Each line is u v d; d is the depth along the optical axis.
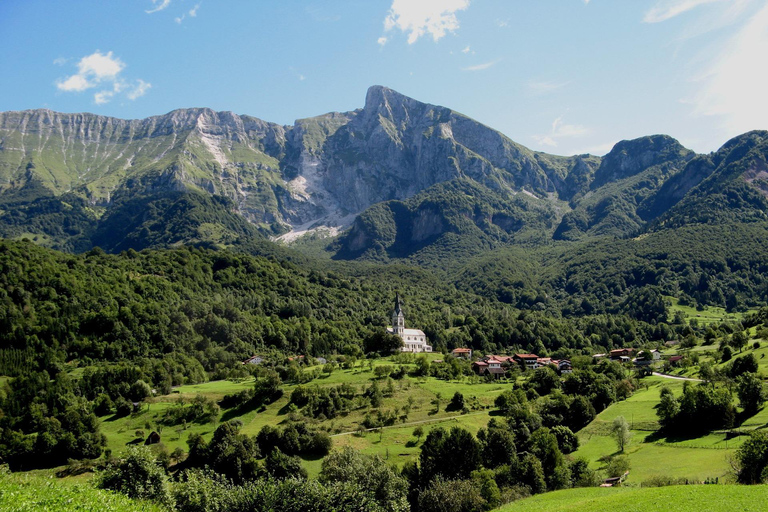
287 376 155.50
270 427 110.44
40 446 107.44
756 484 65.44
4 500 46.53
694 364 164.12
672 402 109.06
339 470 86.44
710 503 57.09
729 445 91.81
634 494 65.12
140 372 150.12
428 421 126.44
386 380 152.75
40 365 154.50
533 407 133.00
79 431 113.12
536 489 86.94
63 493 51.12
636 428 113.94
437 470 95.19
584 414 126.62
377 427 122.12
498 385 158.88
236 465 97.75
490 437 104.88
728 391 109.81
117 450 111.38
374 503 66.38
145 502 58.56
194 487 66.69
